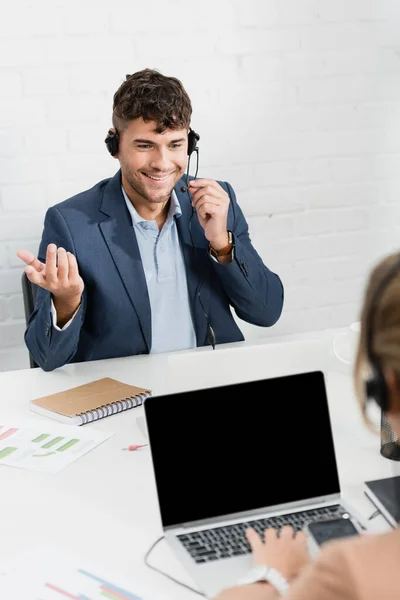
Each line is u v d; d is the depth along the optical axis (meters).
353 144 3.13
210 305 2.35
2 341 2.89
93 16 2.78
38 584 1.25
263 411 1.42
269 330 3.16
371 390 0.87
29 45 2.74
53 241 2.25
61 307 2.06
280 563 1.20
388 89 3.12
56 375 2.12
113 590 1.23
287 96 3.02
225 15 2.89
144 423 1.76
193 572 1.24
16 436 1.77
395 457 1.64
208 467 1.37
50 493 1.54
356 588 0.82
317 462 1.42
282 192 3.09
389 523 1.39
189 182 2.24
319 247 3.17
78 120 2.83
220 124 2.97
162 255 2.32
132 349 2.28
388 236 3.25
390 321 0.82
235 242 2.29
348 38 3.04
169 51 2.87
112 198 2.28
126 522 1.44
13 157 2.80
